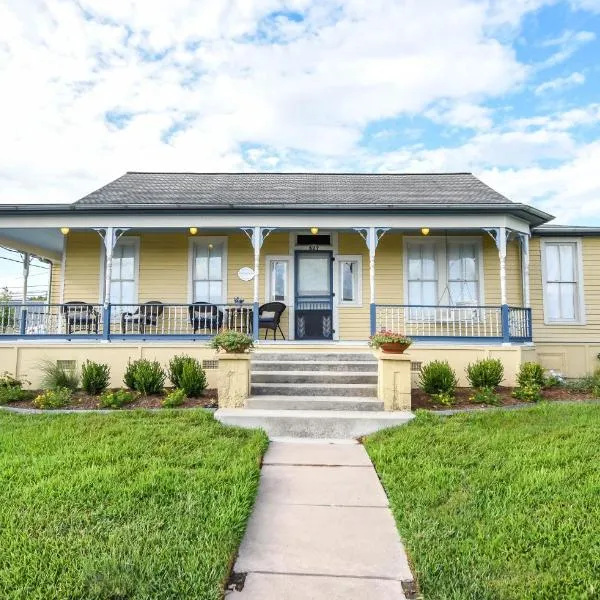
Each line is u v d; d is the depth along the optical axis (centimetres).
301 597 254
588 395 782
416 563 281
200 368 800
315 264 1157
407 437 540
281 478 440
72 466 431
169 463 441
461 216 982
